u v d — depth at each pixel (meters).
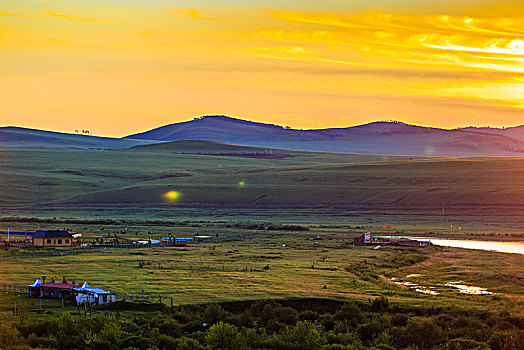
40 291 81.38
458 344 61.12
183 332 66.19
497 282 102.56
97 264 112.31
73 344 56.94
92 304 76.12
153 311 73.56
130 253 132.50
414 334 64.81
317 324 70.88
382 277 109.69
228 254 133.12
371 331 66.25
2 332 57.19
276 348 58.59
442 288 97.50
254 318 72.56
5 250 134.62
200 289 86.88
